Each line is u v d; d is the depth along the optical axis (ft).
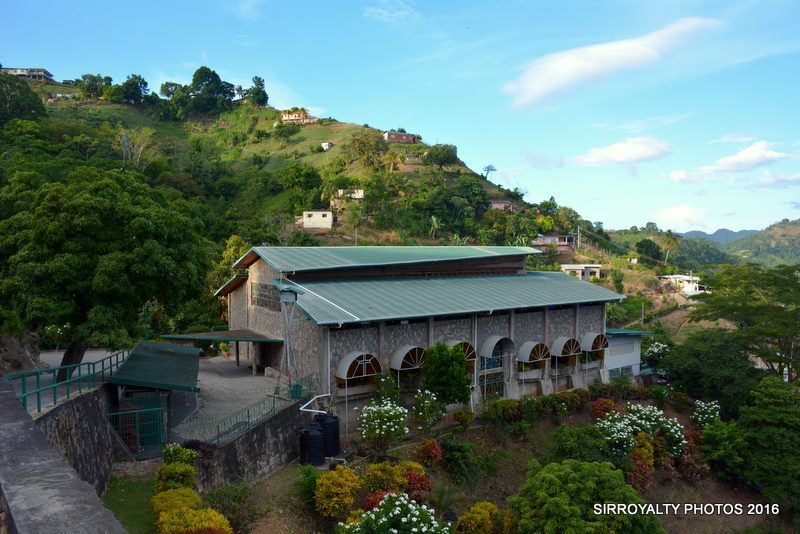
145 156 327.88
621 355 136.46
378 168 422.82
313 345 90.84
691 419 120.06
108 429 65.51
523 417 101.86
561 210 452.35
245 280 131.13
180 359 89.51
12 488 22.02
